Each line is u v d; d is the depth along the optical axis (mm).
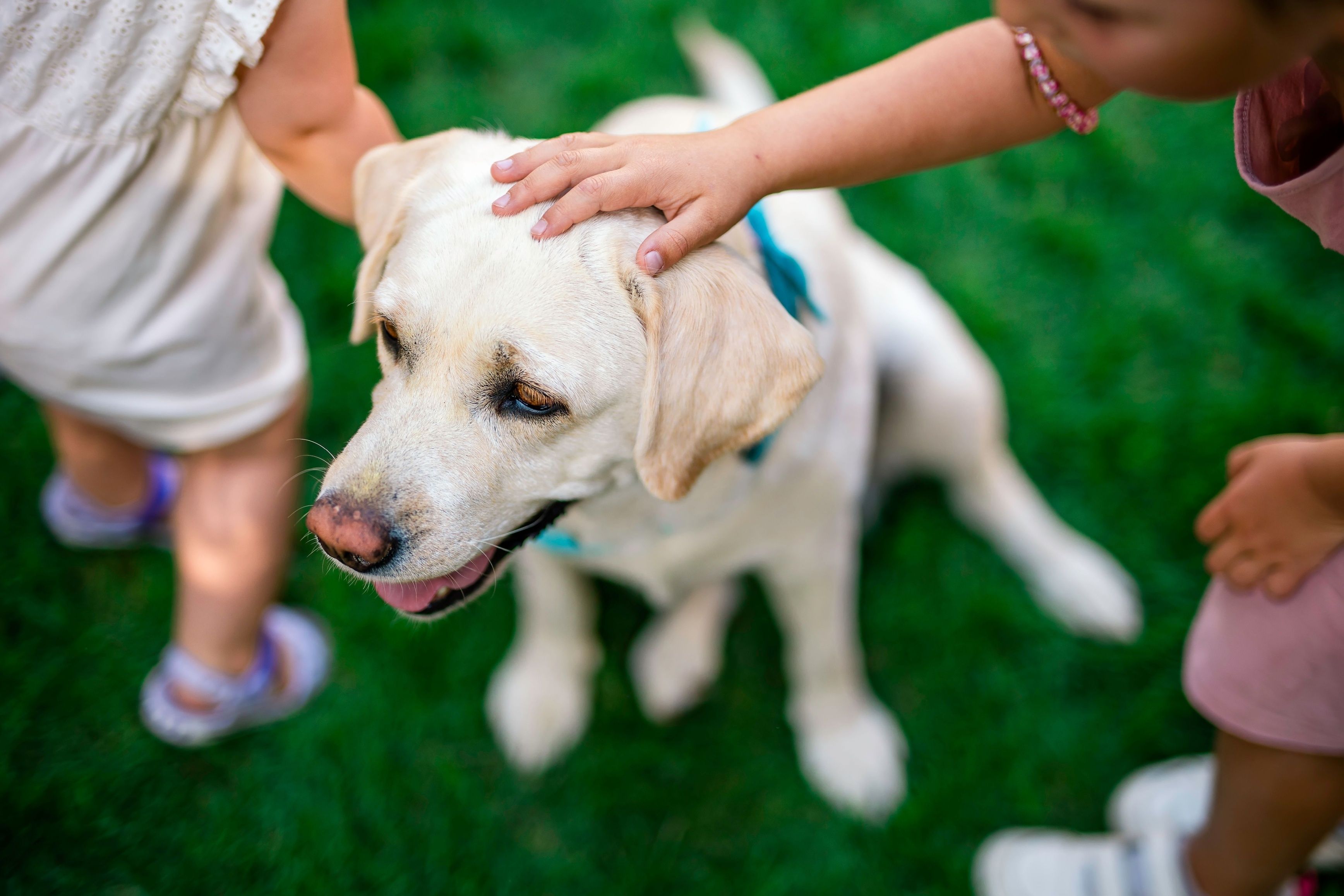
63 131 1353
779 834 2273
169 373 1659
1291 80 1240
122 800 2186
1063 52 1100
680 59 3260
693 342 1346
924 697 2459
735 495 1646
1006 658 2504
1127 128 3195
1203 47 974
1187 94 1058
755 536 1804
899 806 2293
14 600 2354
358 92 1603
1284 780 1596
